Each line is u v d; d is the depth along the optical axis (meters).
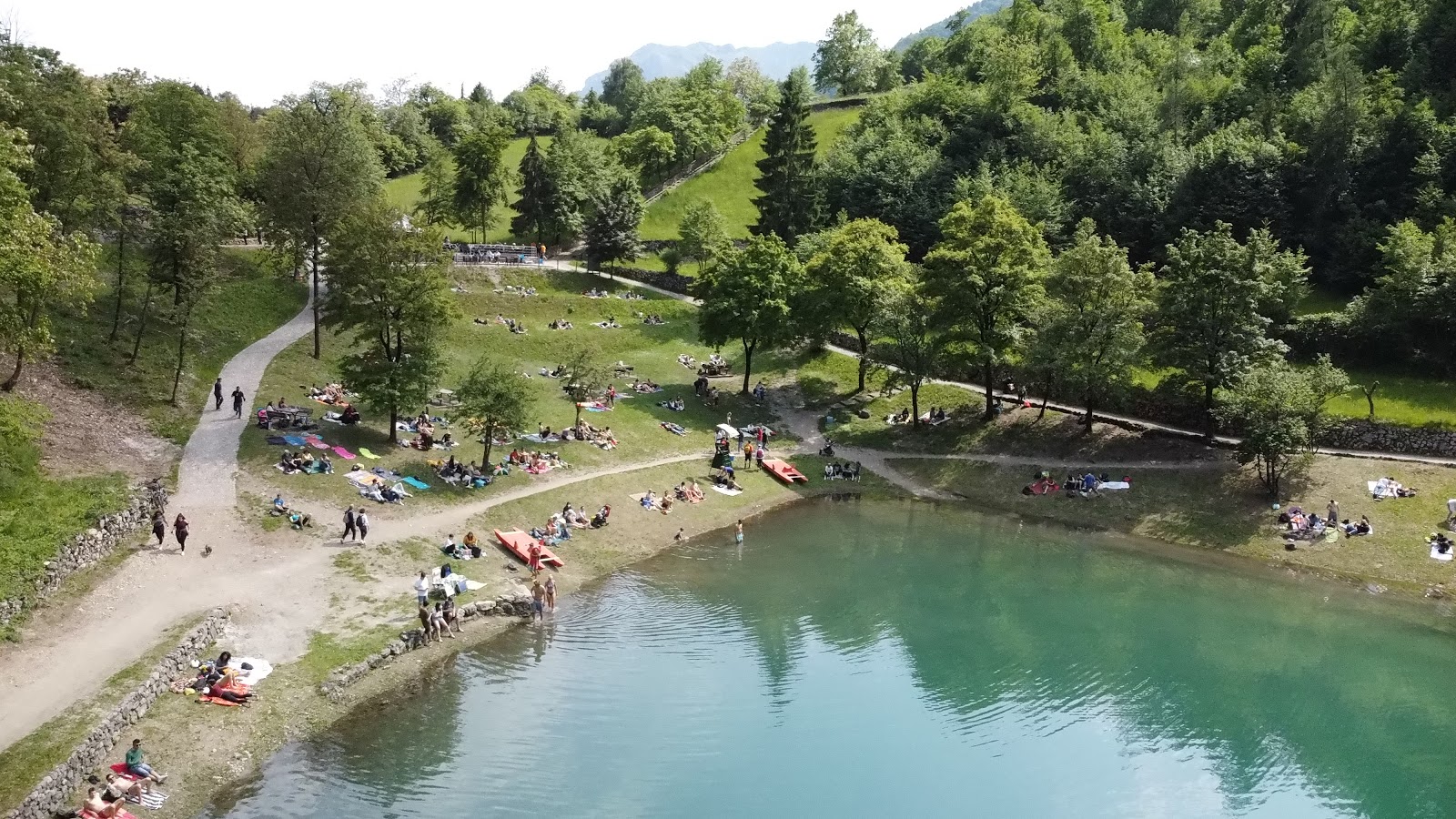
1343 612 53.97
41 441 51.19
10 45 70.19
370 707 38.28
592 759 36.62
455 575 48.16
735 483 71.50
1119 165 116.50
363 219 64.00
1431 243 81.81
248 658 38.94
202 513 49.62
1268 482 66.38
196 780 31.95
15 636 35.84
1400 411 74.25
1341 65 103.19
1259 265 71.56
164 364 67.94
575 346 97.50
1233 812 35.69
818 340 95.88
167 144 85.25
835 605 53.38
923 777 36.97
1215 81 126.88
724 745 38.47
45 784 28.20
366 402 70.81
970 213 81.88
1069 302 75.94
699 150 166.62
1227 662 47.91
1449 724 42.34
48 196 62.97
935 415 84.75
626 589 53.38
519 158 168.12
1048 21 162.12
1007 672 46.41
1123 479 71.75
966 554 62.31
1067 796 36.28
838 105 175.88
